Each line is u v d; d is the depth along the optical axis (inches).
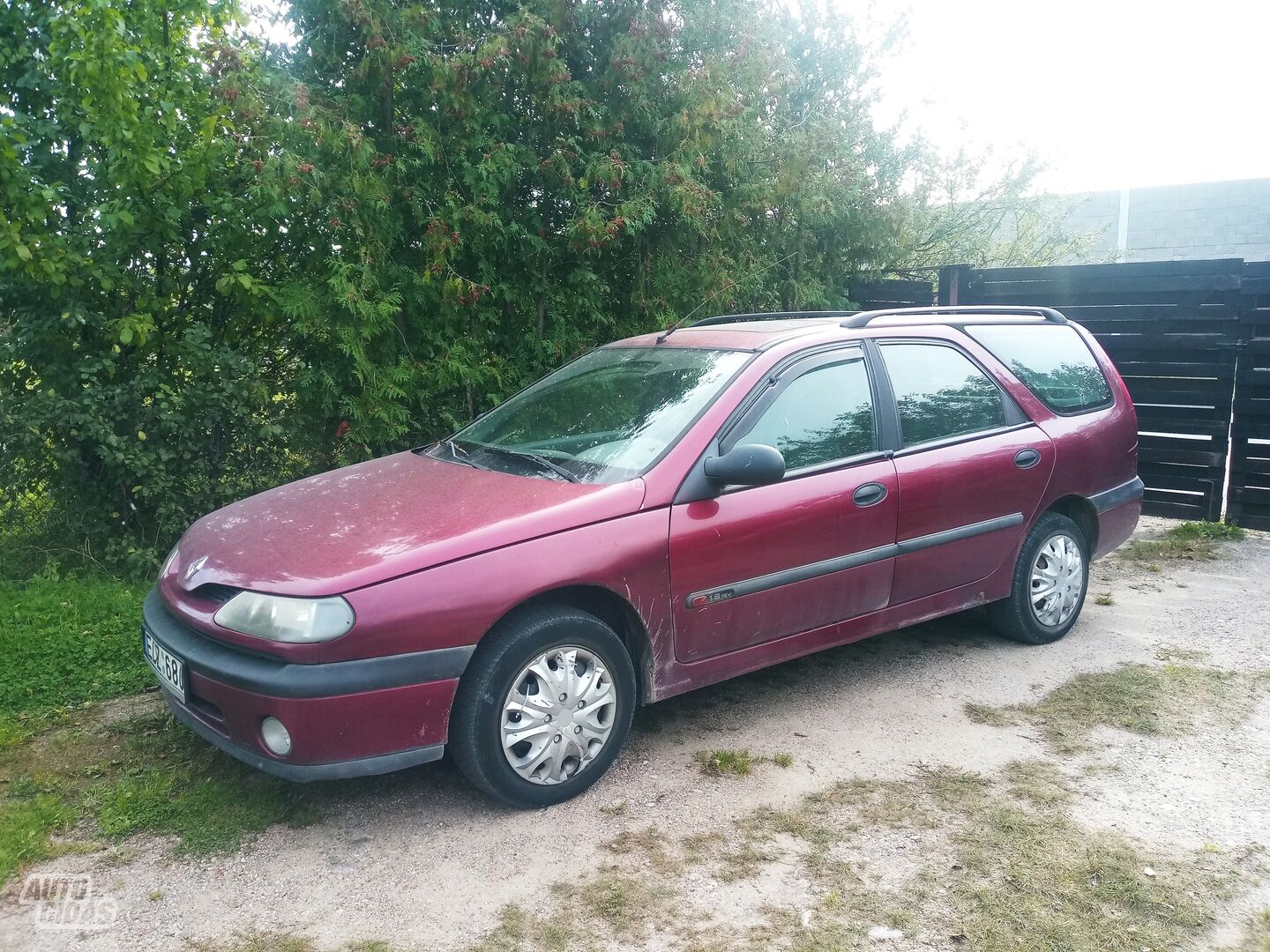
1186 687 174.2
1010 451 183.2
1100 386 211.0
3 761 144.9
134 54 217.6
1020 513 185.8
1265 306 291.1
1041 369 200.1
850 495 157.5
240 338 271.1
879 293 399.9
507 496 138.8
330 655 115.3
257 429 243.8
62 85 226.8
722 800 134.3
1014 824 127.0
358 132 237.1
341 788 138.1
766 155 333.1
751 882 114.7
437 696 120.6
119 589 221.0
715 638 146.5
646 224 289.9
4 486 226.7
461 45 259.3
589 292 294.7
